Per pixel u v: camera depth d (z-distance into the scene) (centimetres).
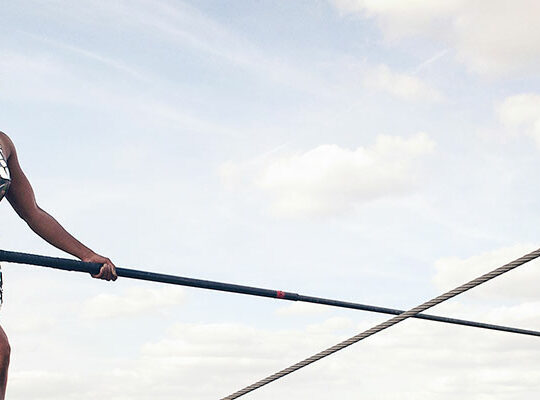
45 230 427
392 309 603
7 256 406
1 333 356
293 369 461
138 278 459
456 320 649
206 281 497
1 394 345
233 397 462
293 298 546
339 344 461
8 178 396
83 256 435
